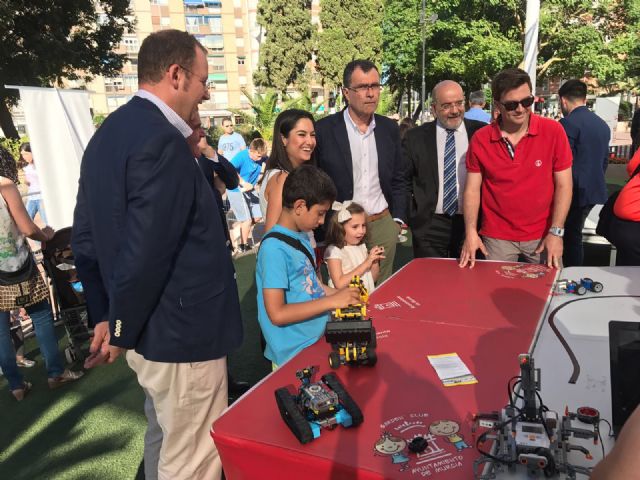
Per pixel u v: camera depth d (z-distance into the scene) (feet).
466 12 74.74
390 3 88.58
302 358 5.45
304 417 4.03
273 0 104.47
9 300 9.87
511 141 9.10
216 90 165.48
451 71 73.67
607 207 10.00
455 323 6.27
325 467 3.65
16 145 52.60
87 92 16.15
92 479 7.87
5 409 10.18
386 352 5.50
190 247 5.23
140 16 151.84
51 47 58.80
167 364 5.33
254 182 22.97
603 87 93.30
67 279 11.78
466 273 8.57
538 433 3.46
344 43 104.17
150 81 5.27
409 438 3.87
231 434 4.08
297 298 6.30
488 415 4.05
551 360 5.13
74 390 10.80
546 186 9.14
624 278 7.80
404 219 11.66
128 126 4.92
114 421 9.52
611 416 4.01
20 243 10.00
